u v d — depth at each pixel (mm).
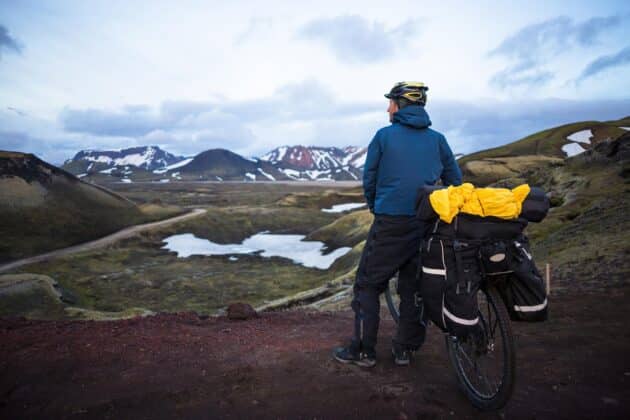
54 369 3553
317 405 2965
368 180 3436
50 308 35000
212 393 3164
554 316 5301
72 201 109312
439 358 3865
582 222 17469
